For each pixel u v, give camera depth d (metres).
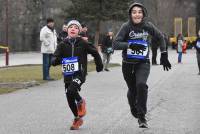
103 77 32.19
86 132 14.34
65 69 14.98
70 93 14.59
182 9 119.44
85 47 15.04
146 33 14.73
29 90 24.83
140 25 14.68
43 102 20.55
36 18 79.31
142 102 14.58
